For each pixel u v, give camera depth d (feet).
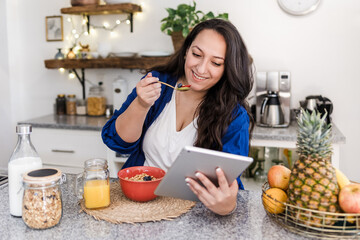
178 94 4.76
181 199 3.69
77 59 10.09
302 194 2.90
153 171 4.04
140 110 3.92
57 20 10.93
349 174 9.18
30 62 11.42
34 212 2.95
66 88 11.23
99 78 10.87
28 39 11.32
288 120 8.82
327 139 2.92
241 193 3.99
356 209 2.79
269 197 3.10
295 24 9.11
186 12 8.73
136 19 10.28
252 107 9.24
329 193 2.85
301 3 8.91
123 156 8.77
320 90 9.14
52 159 9.42
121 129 4.15
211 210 3.25
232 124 4.34
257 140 7.76
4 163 11.48
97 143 8.99
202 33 4.02
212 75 4.07
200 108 4.50
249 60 4.78
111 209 3.39
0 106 11.32
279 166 3.37
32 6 11.13
